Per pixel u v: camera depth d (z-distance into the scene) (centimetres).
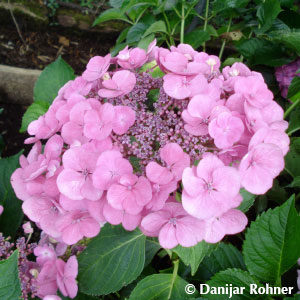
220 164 21
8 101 64
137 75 26
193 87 24
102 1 69
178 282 30
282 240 26
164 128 24
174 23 45
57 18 67
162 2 38
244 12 44
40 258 28
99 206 23
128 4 37
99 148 23
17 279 16
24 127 42
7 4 65
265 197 41
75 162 22
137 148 24
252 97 24
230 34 48
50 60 65
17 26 66
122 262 29
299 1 58
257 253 26
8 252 29
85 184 22
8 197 37
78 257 30
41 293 28
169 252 31
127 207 21
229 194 21
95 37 69
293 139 40
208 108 23
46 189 23
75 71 64
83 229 24
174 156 22
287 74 41
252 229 26
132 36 42
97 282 29
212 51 63
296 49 38
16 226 36
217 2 42
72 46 68
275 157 22
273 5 39
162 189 22
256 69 44
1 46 66
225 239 39
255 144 22
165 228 23
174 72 24
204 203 21
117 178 22
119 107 23
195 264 26
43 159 25
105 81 25
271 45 42
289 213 25
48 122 26
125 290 35
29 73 62
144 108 26
